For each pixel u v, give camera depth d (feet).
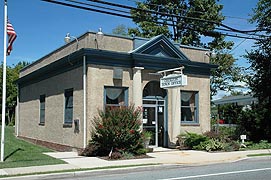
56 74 68.95
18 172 38.75
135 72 60.44
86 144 55.98
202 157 52.24
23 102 92.22
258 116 76.23
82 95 57.57
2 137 47.21
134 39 62.03
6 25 47.75
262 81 80.07
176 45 67.56
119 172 41.37
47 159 49.29
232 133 78.38
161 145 65.36
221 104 129.29
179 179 35.24
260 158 53.62
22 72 98.63
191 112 68.59
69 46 65.41
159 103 65.57
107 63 58.39
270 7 81.46
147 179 35.53
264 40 77.77
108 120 51.44
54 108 69.21
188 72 67.77
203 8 109.91
